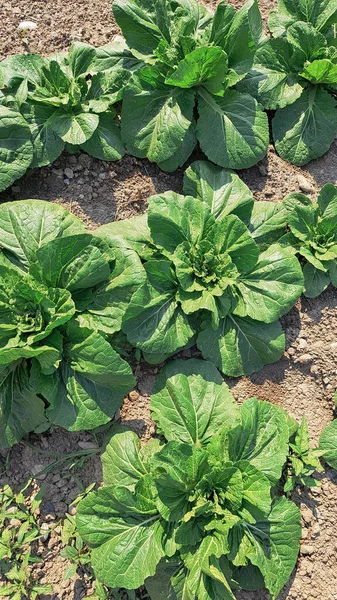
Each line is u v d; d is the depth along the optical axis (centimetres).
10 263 154
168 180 169
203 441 156
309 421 166
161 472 151
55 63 157
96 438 158
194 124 170
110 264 155
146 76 164
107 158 164
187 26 164
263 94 170
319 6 173
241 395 164
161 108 165
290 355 166
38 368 151
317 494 163
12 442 153
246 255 160
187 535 149
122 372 149
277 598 157
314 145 173
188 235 159
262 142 167
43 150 162
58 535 154
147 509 152
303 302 169
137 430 159
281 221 168
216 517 151
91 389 153
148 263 156
